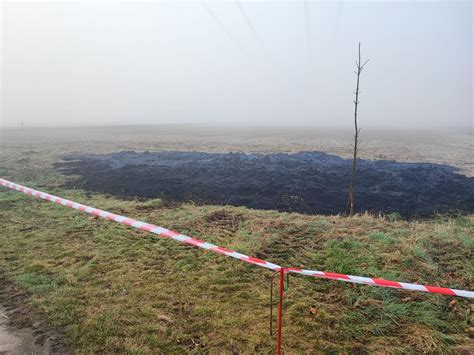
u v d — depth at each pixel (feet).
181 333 10.28
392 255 15.89
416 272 14.43
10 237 18.03
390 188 32.96
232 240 18.03
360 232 19.42
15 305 11.73
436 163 51.11
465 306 12.05
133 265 14.88
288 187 32.45
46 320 10.87
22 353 9.41
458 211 26.25
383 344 10.05
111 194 30.32
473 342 10.27
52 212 22.66
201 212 23.77
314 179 35.88
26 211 22.89
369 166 44.01
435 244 17.29
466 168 46.34
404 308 11.68
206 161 47.91
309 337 10.22
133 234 18.70
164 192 30.99
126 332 10.27
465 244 17.11
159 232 13.57
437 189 32.48
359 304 11.94
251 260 11.07
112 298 12.14
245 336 10.18
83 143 78.64
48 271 14.21
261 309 11.62
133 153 57.26
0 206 23.99
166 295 12.38
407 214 25.57
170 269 14.53
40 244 17.15
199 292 12.70
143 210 24.62
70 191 30.50
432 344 10.03
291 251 16.74
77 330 10.34
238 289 13.00
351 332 10.52
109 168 43.65
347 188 32.91
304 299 12.21
